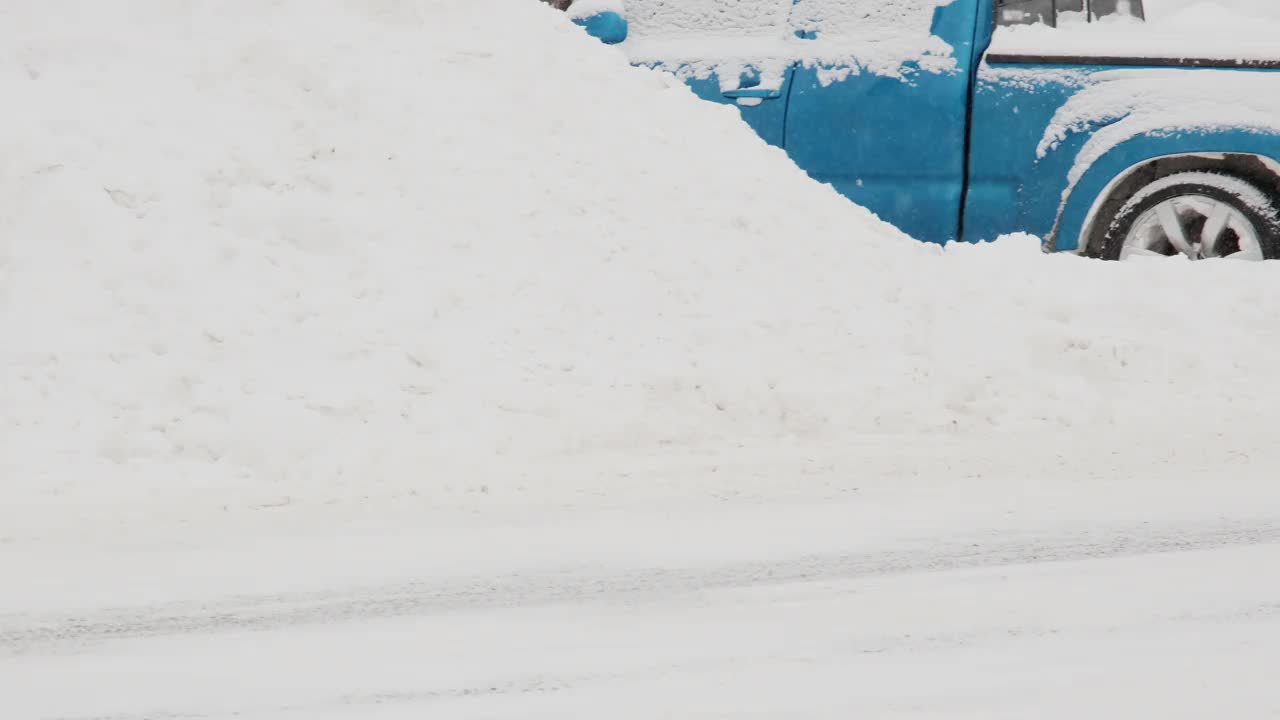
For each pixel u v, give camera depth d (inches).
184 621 315.9
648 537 376.2
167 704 271.6
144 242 497.0
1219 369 553.6
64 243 494.0
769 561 356.5
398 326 490.6
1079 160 669.3
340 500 408.2
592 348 502.0
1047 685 277.3
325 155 545.3
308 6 613.3
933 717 261.4
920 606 324.8
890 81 679.7
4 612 321.1
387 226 525.3
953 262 610.5
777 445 471.2
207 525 385.4
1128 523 387.9
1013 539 374.3
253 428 440.1
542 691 276.4
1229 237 687.7
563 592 334.6
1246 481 430.3
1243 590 334.3
